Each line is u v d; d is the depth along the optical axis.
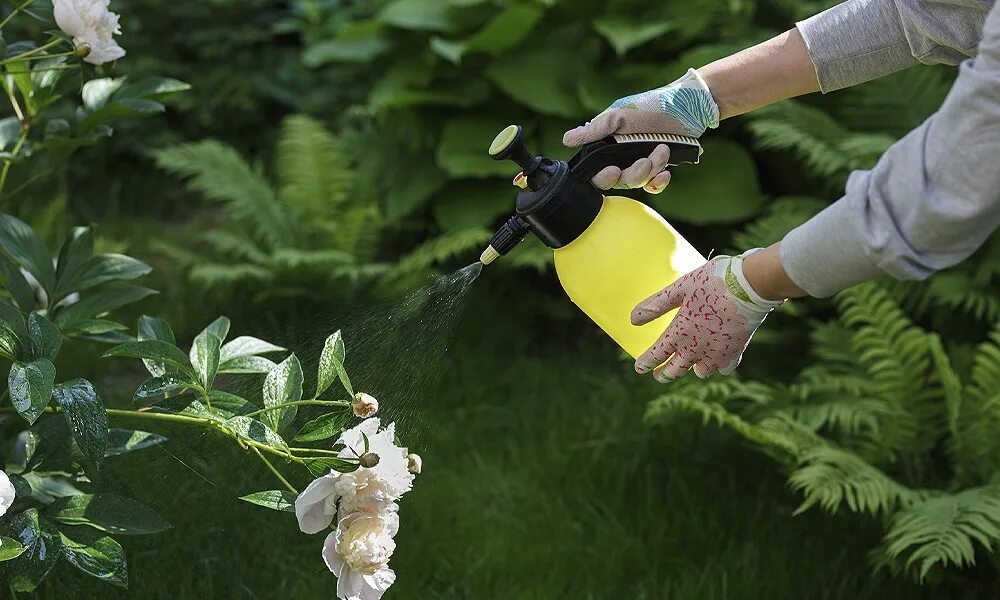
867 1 1.66
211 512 2.59
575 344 4.09
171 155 4.29
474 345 3.98
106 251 3.94
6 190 4.77
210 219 5.18
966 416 2.86
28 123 2.14
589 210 1.62
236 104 5.43
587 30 4.22
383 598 2.55
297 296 4.03
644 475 3.12
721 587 2.63
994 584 2.60
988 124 1.29
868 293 2.98
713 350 1.59
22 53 2.06
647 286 1.64
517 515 2.92
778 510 2.96
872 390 2.93
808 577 2.68
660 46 4.18
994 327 3.48
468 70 4.25
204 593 2.47
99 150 5.34
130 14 5.45
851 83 1.69
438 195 4.27
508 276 4.28
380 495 1.55
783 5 4.04
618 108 1.64
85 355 3.62
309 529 1.55
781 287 1.53
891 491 2.55
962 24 1.57
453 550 2.74
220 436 2.24
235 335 3.85
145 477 2.45
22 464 2.15
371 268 3.88
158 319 1.89
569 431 3.34
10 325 1.67
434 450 3.23
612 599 2.60
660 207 3.88
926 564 2.23
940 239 1.39
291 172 4.38
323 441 1.93
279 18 5.70
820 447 2.73
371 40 4.54
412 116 4.31
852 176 1.47
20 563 1.66
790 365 3.71
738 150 4.02
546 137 4.04
